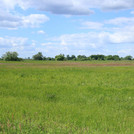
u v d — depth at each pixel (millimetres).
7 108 7969
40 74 21922
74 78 18594
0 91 12055
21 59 88625
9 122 6160
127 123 6758
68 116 7227
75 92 12227
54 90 12656
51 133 5570
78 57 128750
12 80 16547
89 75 21156
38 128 5844
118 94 11914
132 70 28438
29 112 7500
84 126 6258
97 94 11797
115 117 7445
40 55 115562
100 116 7477
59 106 8695
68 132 5648
